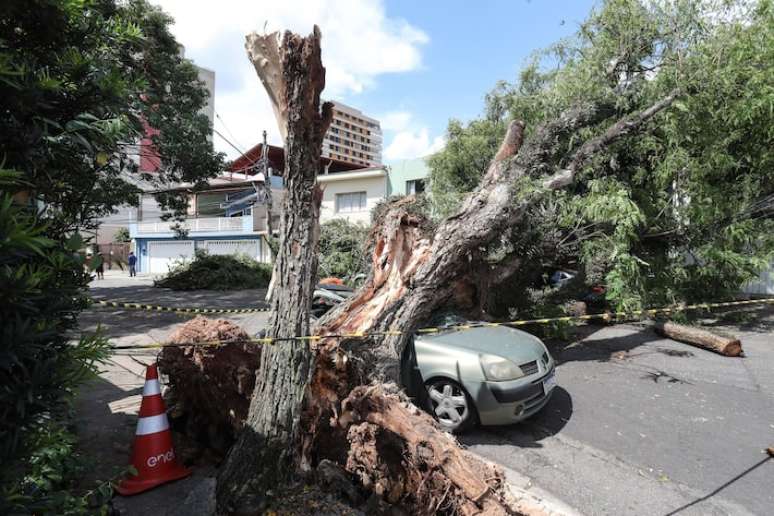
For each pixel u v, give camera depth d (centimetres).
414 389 446
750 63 738
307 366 296
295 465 292
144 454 317
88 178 189
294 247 297
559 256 716
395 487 291
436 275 419
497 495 251
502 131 1014
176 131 1234
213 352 342
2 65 128
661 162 744
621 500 327
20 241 118
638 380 579
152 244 2986
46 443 144
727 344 671
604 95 696
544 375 446
